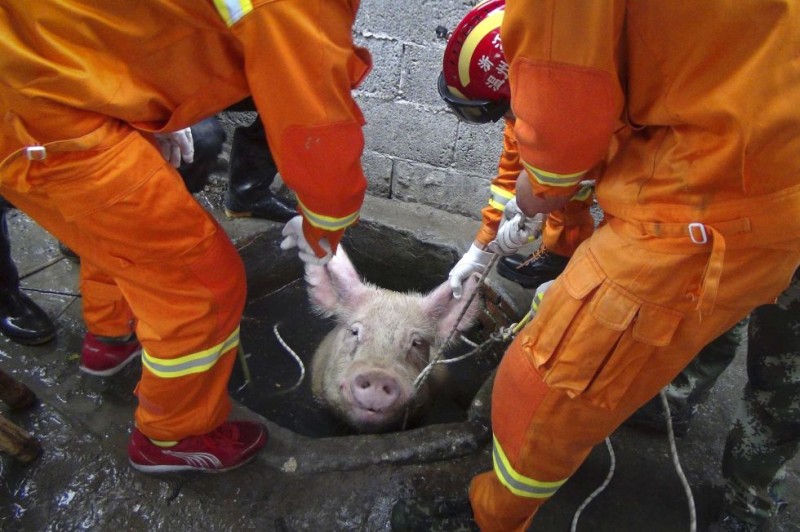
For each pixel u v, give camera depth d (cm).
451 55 167
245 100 225
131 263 156
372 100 353
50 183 140
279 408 282
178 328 160
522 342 144
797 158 106
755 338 164
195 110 145
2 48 121
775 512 202
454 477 208
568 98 108
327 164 132
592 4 99
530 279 304
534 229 179
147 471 201
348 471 207
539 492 156
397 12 320
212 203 346
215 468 201
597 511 204
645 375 135
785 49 99
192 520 192
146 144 145
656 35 105
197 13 125
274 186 362
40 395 227
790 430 170
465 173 355
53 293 271
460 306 273
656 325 123
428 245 339
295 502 198
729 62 102
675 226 115
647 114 116
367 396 234
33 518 190
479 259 252
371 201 375
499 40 156
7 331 241
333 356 280
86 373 235
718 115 103
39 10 119
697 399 224
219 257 159
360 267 373
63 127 132
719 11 98
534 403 142
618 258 124
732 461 189
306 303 350
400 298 286
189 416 180
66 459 206
